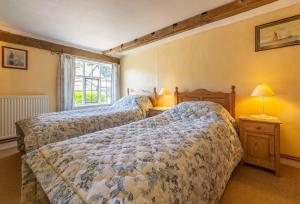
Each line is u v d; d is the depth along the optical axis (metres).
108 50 4.62
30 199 1.34
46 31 3.40
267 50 2.61
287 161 2.49
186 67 3.61
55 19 2.86
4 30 3.25
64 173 1.08
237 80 2.93
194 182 1.22
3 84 3.30
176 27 3.02
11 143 3.32
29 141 2.08
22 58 3.50
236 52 2.92
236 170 2.33
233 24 2.94
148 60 4.41
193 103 2.83
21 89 3.52
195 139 1.57
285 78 2.47
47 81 3.86
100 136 1.64
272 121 2.21
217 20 2.72
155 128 2.08
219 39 3.12
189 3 2.38
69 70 4.14
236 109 2.95
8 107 3.23
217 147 1.71
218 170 1.59
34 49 3.66
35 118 2.64
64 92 4.03
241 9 2.35
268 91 2.41
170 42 3.88
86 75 4.66
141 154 1.21
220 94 3.04
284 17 2.46
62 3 2.36
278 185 1.97
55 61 3.97
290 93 2.44
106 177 0.97
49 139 2.20
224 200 1.71
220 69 3.12
